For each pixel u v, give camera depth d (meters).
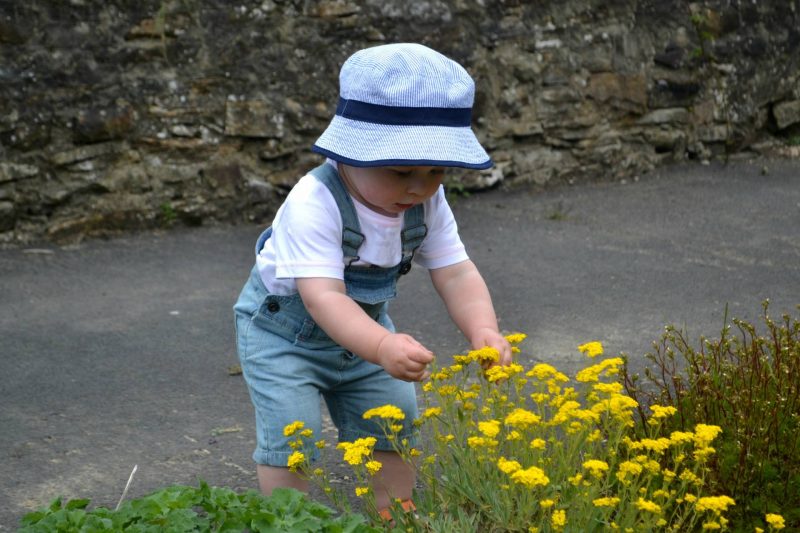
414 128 2.95
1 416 4.36
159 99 7.42
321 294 3.00
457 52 8.41
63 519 2.77
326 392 3.41
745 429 3.29
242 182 7.75
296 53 7.80
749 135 9.76
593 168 9.13
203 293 6.14
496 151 8.76
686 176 9.09
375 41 8.06
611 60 9.06
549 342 5.29
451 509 2.88
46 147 7.13
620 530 2.71
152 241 7.25
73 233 7.25
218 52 7.55
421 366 2.82
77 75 7.15
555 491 2.79
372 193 3.04
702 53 9.39
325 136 3.04
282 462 3.13
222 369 4.95
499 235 7.40
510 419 2.69
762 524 3.11
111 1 7.19
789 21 9.77
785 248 7.00
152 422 4.32
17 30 6.94
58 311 5.79
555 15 8.80
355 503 3.57
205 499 2.90
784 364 3.70
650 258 6.81
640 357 5.03
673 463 3.26
